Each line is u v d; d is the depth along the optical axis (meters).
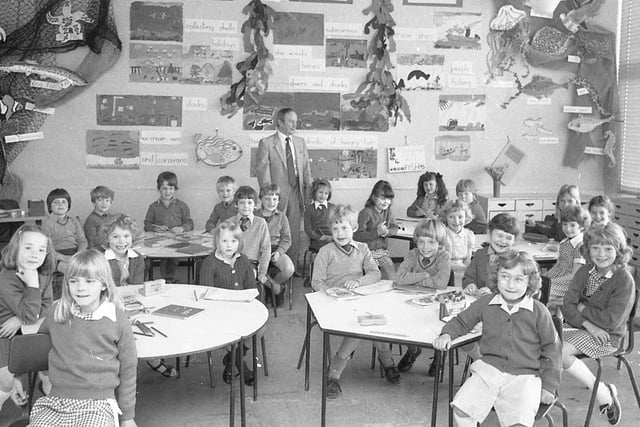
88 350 2.27
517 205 6.46
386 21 6.38
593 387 3.02
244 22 6.19
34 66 5.83
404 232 5.14
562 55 6.71
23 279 2.85
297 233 5.95
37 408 2.24
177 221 5.65
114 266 3.35
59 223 4.98
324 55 6.34
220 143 6.26
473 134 6.69
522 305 2.56
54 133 6.02
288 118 5.79
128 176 6.18
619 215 6.26
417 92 6.54
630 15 6.72
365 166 6.52
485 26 6.59
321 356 4.01
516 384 2.48
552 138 6.84
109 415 2.25
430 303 3.10
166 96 6.16
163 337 2.60
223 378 3.60
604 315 3.05
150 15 6.06
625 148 6.86
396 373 3.58
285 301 5.23
